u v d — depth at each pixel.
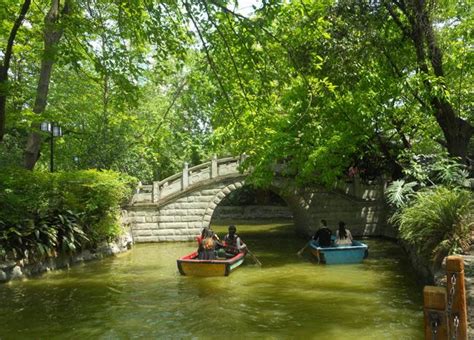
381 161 20.39
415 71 17.14
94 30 10.69
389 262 16.62
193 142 33.44
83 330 9.11
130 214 22.89
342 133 16.52
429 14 14.80
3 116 9.42
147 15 10.23
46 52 10.02
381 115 16.53
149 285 13.12
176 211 23.11
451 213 10.62
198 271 14.39
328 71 14.77
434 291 4.30
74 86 22.75
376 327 9.09
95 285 13.12
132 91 10.24
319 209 23.75
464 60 15.78
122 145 22.83
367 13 14.98
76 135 23.33
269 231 28.09
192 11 7.67
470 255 9.43
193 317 9.95
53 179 15.72
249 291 12.34
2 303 11.07
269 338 8.52
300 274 14.62
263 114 10.05
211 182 23.14
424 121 17.95
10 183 14.48
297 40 13.70
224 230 28.73
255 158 15.04
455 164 13.67
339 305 10.77
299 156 17.47
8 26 13.69
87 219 17.33
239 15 7.40
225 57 8.77
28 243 13.99
